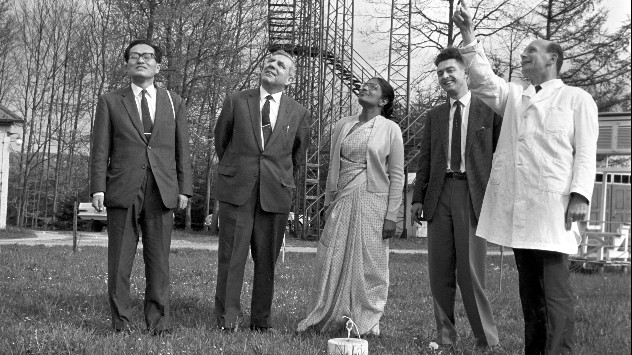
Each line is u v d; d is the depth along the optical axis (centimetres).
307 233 2616
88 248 1573
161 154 520
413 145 2750
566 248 349
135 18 2591
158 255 514
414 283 990
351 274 541
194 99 2844
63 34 4003
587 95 355
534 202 365
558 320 326
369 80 564
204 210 3950
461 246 489
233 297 540
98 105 520
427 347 487
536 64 377
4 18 3906
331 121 2778
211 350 437
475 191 484
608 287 264
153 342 453
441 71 495
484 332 491
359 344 434
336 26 2706
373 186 549
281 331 542
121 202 506
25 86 4084
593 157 340
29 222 4578
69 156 4147
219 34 2802
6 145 2895
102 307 611
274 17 2805
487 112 490
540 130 369
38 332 465
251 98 555
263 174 542
